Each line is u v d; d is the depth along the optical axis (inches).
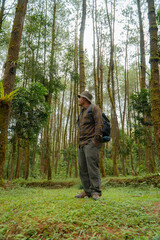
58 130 746.8
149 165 345.7
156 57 217.5
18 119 321.1
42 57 416.2
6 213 90.5
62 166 624.7
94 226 73.5
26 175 423.2
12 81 251.1
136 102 364.8
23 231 70.2
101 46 629.3
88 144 115.7
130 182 280.1
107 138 115.8
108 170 634.2
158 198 129.9
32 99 323.3
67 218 78.3
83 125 120.3
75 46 582.2
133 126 373.7
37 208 94.2
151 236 65.2
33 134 345.4
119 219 79.3
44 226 72.7
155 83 213.8
